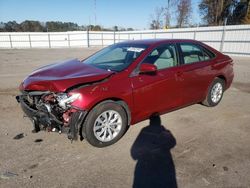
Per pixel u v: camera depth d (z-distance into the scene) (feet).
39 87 10.71
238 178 8.84
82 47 135.44
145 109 12.45
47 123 10.34
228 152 10.75
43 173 9.11
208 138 12.17
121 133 11.75
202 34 76.54
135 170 9.37
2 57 63.87
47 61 52.42
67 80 10.35
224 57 17.38
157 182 8.64
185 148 11.12
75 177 8.89
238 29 65.00
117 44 15.56
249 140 11.97
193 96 15.14
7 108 16.83
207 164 9.77
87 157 10.31
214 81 16.56
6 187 8.24
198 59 15.46
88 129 10.53
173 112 15.94
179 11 138.21
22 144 11.37
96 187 8.36
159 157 10.34
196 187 8.35
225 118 14.99
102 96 10.44
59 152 10.68
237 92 22.09
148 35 102.89
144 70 11.54
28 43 143.13
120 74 11.37
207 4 142.82
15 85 24.98
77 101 10.00
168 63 13.52
